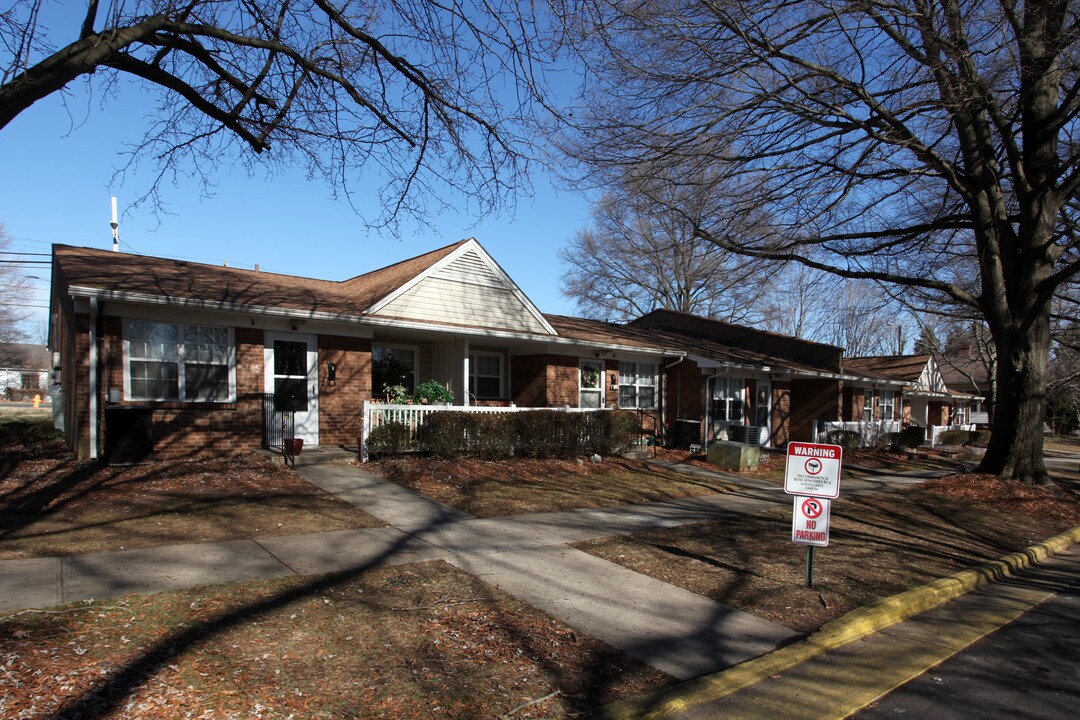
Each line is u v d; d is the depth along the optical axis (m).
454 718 3.85
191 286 12.32
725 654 5.20
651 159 13.36
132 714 3.53
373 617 5.23
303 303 13.24
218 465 10.99
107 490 8.99
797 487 7.06
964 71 12.02
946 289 16.19
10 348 53.59
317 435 13.46
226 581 5.80
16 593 5.18
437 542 7.77
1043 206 15.27
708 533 9.34
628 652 5.06
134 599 5.18
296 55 7.39
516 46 8.06
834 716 4.39
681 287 40.28
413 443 12.99
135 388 11.37
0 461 10.38
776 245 15.45
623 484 13.15
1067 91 13.91
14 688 3.67
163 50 7.04
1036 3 11.81
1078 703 4.78
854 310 46.19
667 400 22.16
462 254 15.98
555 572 6.95
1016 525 12.23
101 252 14.10
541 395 17.86
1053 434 52.66
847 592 6.99
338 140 8.87
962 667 5.45
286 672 4.19
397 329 14.56
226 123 7.67
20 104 5.20
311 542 7.32
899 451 25.19
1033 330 15.82
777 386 26.06
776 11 11.38
